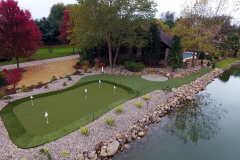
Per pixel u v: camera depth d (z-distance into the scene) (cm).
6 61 2306
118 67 2152
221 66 2716
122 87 1442
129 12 1708
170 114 1131
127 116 982
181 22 2328
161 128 960
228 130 978
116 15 1653
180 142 842
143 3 1680
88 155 687
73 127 831
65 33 3206
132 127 897
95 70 2012
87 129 800
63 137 757
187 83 1659
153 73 1947
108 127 864
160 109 1144
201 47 2077
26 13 1683
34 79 1656
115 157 713
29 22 1741
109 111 1010
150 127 957
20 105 1046
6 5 1502
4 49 1631
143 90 1402
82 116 937
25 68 1991
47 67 2108
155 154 743
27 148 683
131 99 1205
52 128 816
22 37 1658
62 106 1049
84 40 1741
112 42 1889
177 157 730
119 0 1585
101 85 1486
